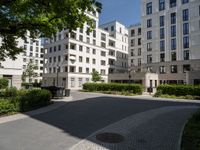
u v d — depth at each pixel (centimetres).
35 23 1279
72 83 5450
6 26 1247
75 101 2000
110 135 793
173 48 4662
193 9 4406
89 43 5994
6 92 1977
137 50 6512
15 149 625
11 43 1506
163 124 979
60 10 1125
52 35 1427
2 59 1662
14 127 895
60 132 828
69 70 5416
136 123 1002
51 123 988
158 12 4966
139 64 6406
